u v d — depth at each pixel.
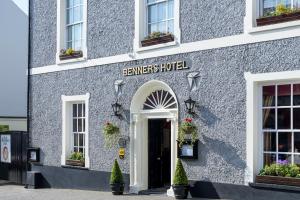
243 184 10.34
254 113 10.28
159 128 13.22
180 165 11.27
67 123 15.09
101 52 13.88
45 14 16.02
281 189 9.65
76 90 14.68
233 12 10.70
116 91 13.34
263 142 10.27
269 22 10.03
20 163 17.33
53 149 15.52
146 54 12.53
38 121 16.17
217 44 10.96
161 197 11.79
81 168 14.38
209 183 10.99
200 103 11.26
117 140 13.23
